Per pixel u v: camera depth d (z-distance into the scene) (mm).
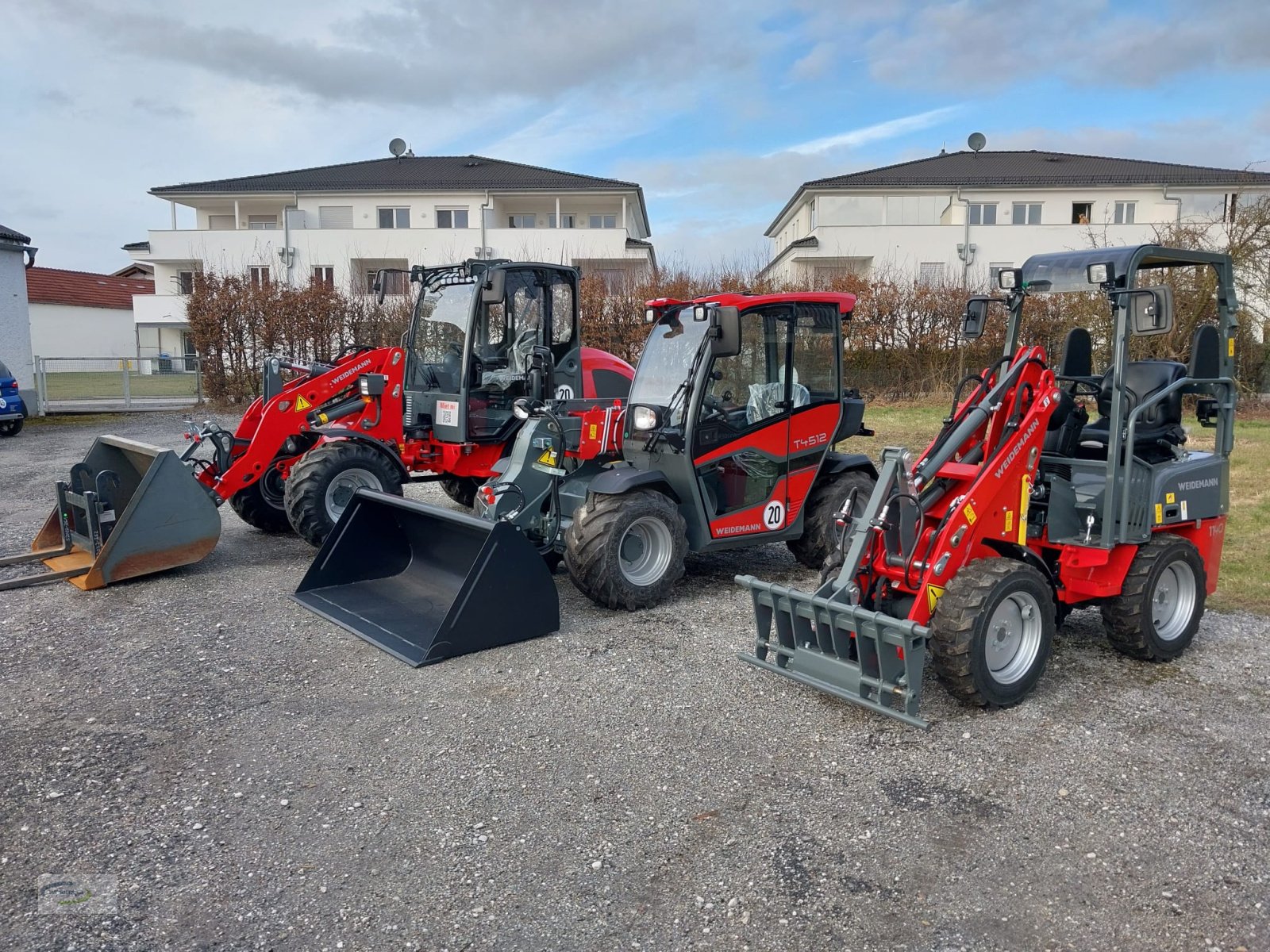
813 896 2934
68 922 2844
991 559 4320
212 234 32000
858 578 4301
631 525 5781
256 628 5652
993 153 37000
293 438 8148
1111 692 4531
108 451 7449
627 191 33906
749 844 3236
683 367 6070
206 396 20828
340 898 2961
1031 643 4363
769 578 6742
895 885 2988
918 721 3941
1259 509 8219
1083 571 4652
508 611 5262
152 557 6730
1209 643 5223
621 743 4035
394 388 8219
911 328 18641
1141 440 4738
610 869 3102
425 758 3902
